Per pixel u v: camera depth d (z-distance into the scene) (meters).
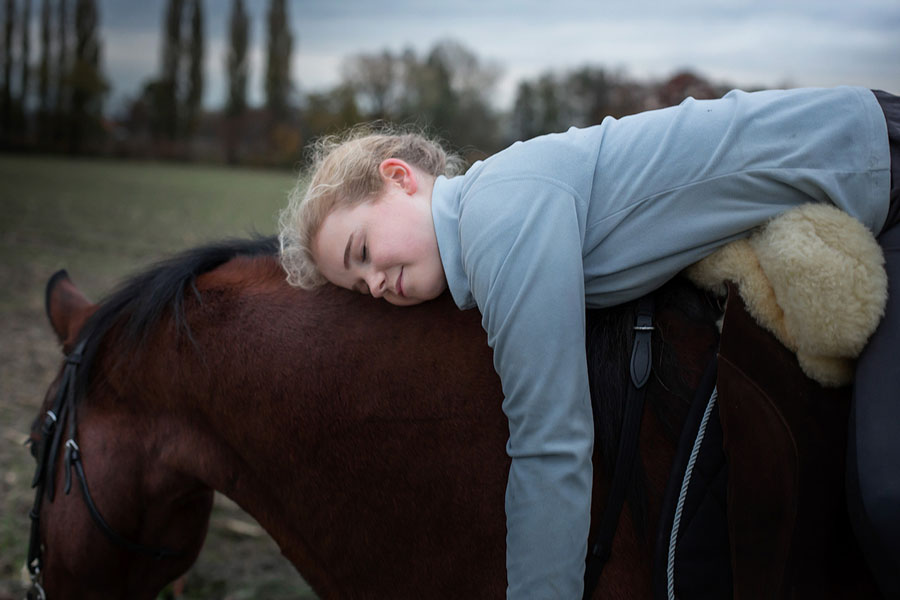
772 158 1.21
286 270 1.48
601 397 1.30
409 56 46.81
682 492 1.23
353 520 1.45
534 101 43.72
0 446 3.75
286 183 25.97
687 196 1.23
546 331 1.16
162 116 55.28
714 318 1.30
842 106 1.23
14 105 50.03
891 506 1.03
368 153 1.36
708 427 1.24
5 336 5.62
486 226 1.21
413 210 1.33
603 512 1.30
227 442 1.52
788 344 1.20
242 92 57.50
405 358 1.41
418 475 1.39
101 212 13.82
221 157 46.66
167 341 1.52
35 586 1.67
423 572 1.41
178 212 14.58
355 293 1.49
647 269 1.25
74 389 1.56
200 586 2.85
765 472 1.19
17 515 3.12
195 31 56.66
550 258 1.17
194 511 1.67
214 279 1.58
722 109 1.28
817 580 1.20
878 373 1.09
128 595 1.66
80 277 7.77
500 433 1.36
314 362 1.44
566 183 1.23
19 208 13.60
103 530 1.55
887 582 1.08
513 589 1.23
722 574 1.24
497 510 1.35
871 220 1.19
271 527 1.55
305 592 2.84
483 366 1.38
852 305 1.12
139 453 1.55
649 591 1.29
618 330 1.31
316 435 1.44
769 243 1.19
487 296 1.20
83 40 54.81
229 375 1.48
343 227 1.32
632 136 1.29
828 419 1.19
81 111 47.31
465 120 45.72
